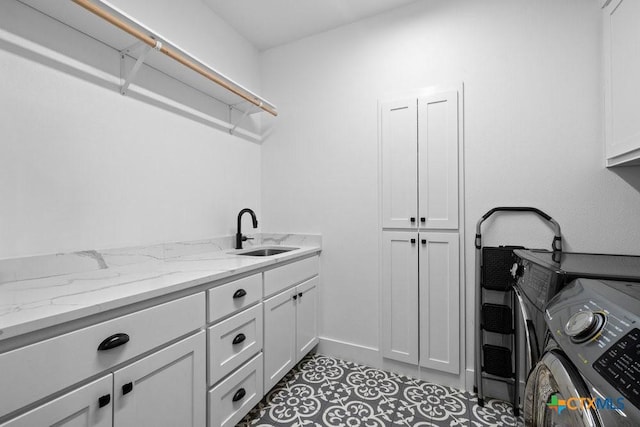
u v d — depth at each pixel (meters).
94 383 0.81
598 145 1.48
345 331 2.09
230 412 1.29
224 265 1.40
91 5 1.04
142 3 1.51
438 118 1.80
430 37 1.85
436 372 1.80
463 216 1.75
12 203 1.06
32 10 1.12
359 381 1.81
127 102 1.45
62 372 0.74
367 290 2.02
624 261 1.08
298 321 1.89
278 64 2.36
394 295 1.91
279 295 1.68
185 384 1.09
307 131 2.25
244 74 2.26
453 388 1.74
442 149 1.79
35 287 0.98
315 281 2.12
